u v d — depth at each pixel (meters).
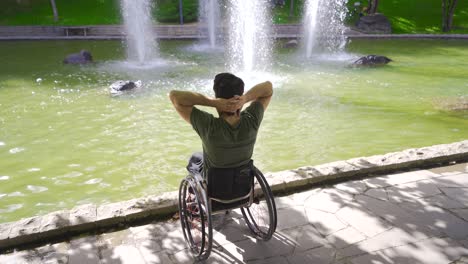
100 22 23.38
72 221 3.82
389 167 5.05
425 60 15.90
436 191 4.54
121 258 3.44
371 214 4.09
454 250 3.51
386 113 8.98
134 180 5.87
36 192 5.55
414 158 5.19
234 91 2.93
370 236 3.72
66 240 3.73
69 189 5.63
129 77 12.50
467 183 4.73
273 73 13.21
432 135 7.64
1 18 23.58
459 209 4.16
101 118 8.61
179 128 8.00
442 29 24.53
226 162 3.05
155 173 6.08
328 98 10.17
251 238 3.70
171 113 8.94
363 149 6.99
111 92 10.51
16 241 3.62
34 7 25.66
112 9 25.78
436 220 3.97
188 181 3.39
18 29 21.33
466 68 14.30
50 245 3.65
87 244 3.65
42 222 3.81
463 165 5.23
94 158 6.62
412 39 22.11
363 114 8.91
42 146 7.12
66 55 16.52
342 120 8.51
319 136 7.59
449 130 7.91
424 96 10.44
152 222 4.03
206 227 3.85
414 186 4.66
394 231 3.79
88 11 25.33
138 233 3.82
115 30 21.80
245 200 3.34
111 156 6.70
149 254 3.50
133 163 6.43
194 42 20.47
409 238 3.69
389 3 29.55
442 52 18.08
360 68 14.12
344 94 10.59
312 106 9.47
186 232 3.80
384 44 20.50
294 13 26.91
